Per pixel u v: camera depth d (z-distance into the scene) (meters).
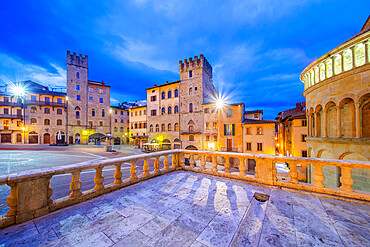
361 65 8.02
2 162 14.20
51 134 40.94
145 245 2.41
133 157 5.39
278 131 39.56
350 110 8.92
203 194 4.42
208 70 37.34
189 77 34.50
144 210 3.52
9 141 39.97
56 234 2.68
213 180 5.67
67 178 10.22
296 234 2.68
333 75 9.59
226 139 28.98
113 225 2.94
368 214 3.31
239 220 3.09
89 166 4.16
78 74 44.25
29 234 2.67
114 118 49.72
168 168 6.83
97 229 2.82
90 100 46.03
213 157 6.37
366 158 8.09
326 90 10.18
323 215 3.29
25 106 39.69
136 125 45.78
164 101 37.81
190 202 3.92
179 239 2.54
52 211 3.43
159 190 4.72
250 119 29.55
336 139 9.31
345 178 4.15
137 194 4.42
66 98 41.16
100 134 45.81
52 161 14.91
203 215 3.29
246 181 5.40
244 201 3.96
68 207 3.64
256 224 3.00
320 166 4.52
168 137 36.28
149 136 39.31
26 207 3.05
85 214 3.34
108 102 48.94
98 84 47.66
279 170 23.88
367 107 8.25
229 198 4.14
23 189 3.04
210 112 31.14
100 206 3.71
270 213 3.38
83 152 24.08
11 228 2.81
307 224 2.97
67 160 15.73
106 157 19.61
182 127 34.59
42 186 3.32
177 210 3.51
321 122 11.06
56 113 41.75
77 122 43.69
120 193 4.49
